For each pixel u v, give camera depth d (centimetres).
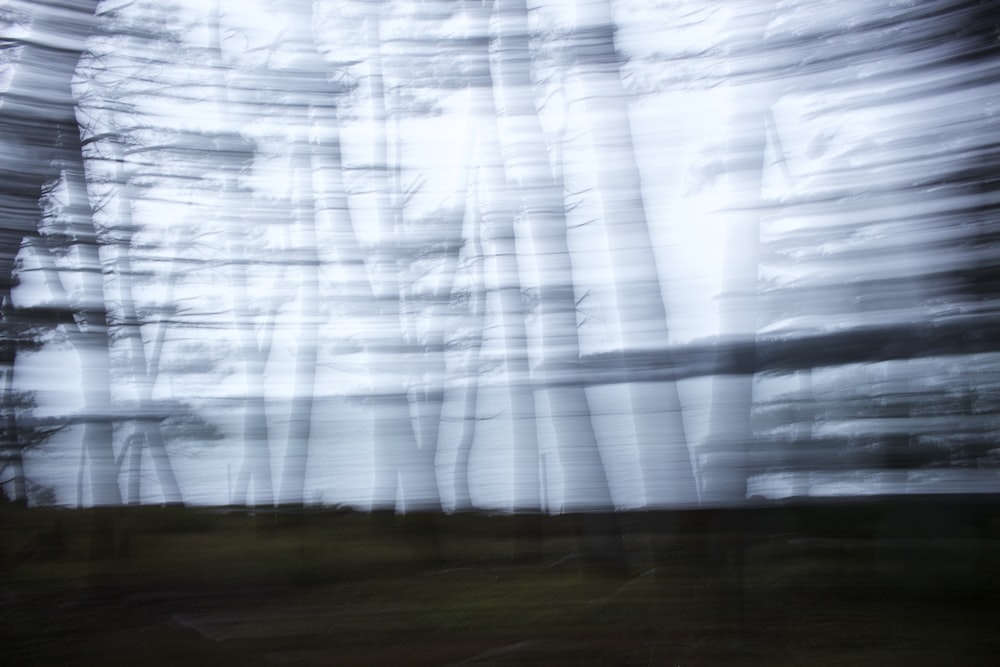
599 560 300
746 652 272
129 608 298
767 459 294
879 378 289
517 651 286
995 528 270
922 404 284
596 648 280
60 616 289
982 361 281
